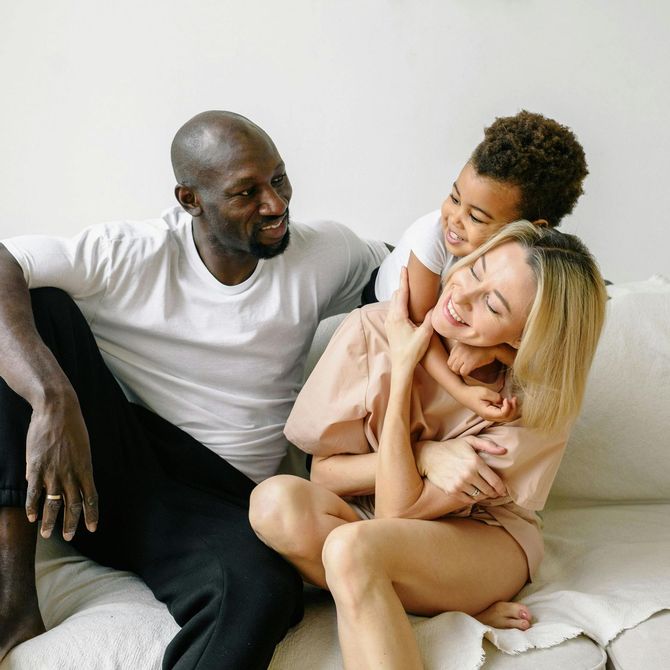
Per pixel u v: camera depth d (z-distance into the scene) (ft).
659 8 6.85
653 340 5.70
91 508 4.43
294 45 7.00
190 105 7.12
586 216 7.29
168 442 5.23
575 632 4.25
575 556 5.12
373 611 4.03
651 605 4.41
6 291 4.59
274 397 5.44
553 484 5.71
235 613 4.17
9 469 4.44
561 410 4.33
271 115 7.14
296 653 4.29
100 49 7.04
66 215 7.36
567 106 7.06
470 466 4.38
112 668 4.12
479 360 4.37
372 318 4.82
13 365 4.41
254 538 4.56
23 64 7.07
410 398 4.62
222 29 6.98
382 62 7.01
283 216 5.01
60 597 4.69
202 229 5.13
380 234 7.36
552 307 4.12
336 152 7.20
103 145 7.22
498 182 4.39
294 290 5.38
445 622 4.27
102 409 4.91
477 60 6.99
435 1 6.88
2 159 7.25
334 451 4.83
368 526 4.22
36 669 4.08
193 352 5.24
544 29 6.93
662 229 7.29
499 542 4.64
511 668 4.11
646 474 5.67
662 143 7.10
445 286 4.43
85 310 5.09
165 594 4.52
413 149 7.17
